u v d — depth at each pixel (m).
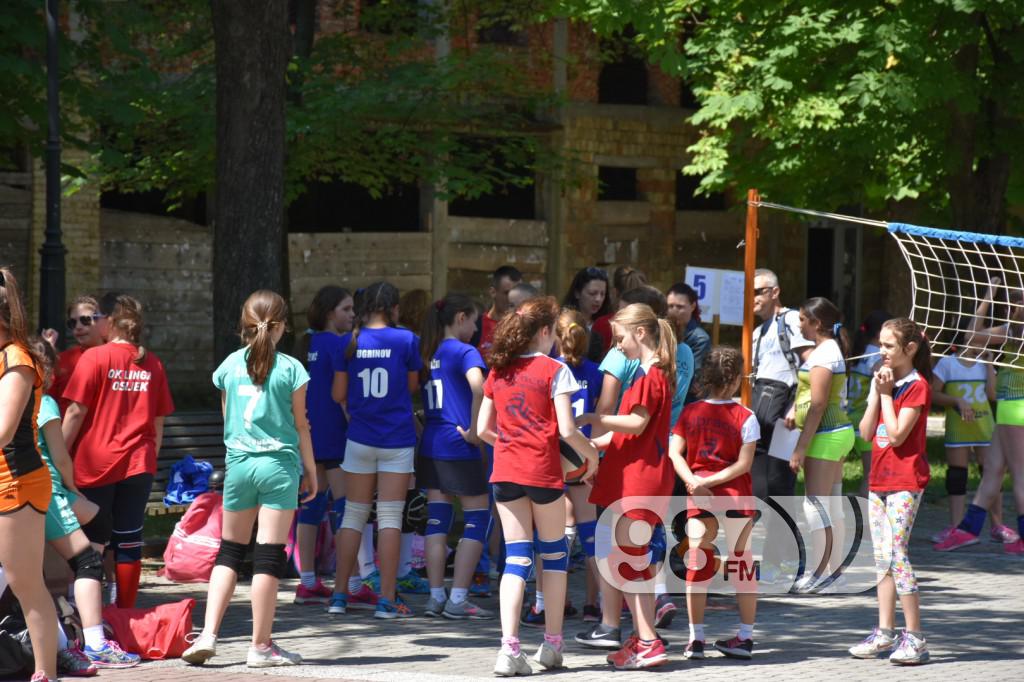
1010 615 9.91
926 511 15.12
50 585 8.72
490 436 8.31
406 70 18.64
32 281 22.12
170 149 19.52
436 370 9.73
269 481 8.12
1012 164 20.11
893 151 19.81
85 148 15.27
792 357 10.88
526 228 26.83
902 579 8.38
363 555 10.66
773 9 19.47
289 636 9.11
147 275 23.80
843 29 18.66
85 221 22.53
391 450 9.66
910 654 8.32
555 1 19.64
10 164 21.27
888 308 31.39
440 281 25.91
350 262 25.16
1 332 7.00
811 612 10.06
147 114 18.34
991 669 8.20
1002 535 13.23
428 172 19.44
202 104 18.12
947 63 18.39
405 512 10.93
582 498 9.62
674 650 8.83
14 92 14.31
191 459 11.57
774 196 22.45
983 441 13.01
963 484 13.12
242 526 8.27
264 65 12.35
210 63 18.62
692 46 20.44
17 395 6.93
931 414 25.95
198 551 10.50
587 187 27.20
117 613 8.45
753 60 20.44
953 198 20.14
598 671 8.12
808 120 19.70
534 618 9.63
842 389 10.77
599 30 19.08
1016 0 17.83
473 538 9.78
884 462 8.52
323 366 10.27
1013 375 12.66
